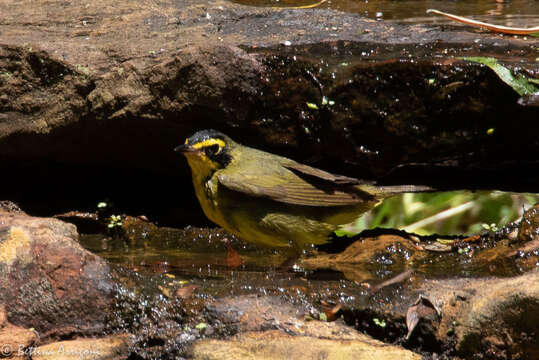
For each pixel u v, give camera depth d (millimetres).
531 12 15633
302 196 10695
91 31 13742
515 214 11219
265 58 11383
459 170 11438
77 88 12062
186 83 11406
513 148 10891
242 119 11602
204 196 11055
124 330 8398
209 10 15148
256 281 9188
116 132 12336
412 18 15133
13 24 14258
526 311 7316
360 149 11391
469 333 7656
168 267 10516
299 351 7539
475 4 17203
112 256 11383
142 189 13992
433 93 10812
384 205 11797
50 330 8320
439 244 11250
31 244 8695
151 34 13453
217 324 8156
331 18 14156
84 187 14070
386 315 8102
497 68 10383
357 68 11000
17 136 12578
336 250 11539
